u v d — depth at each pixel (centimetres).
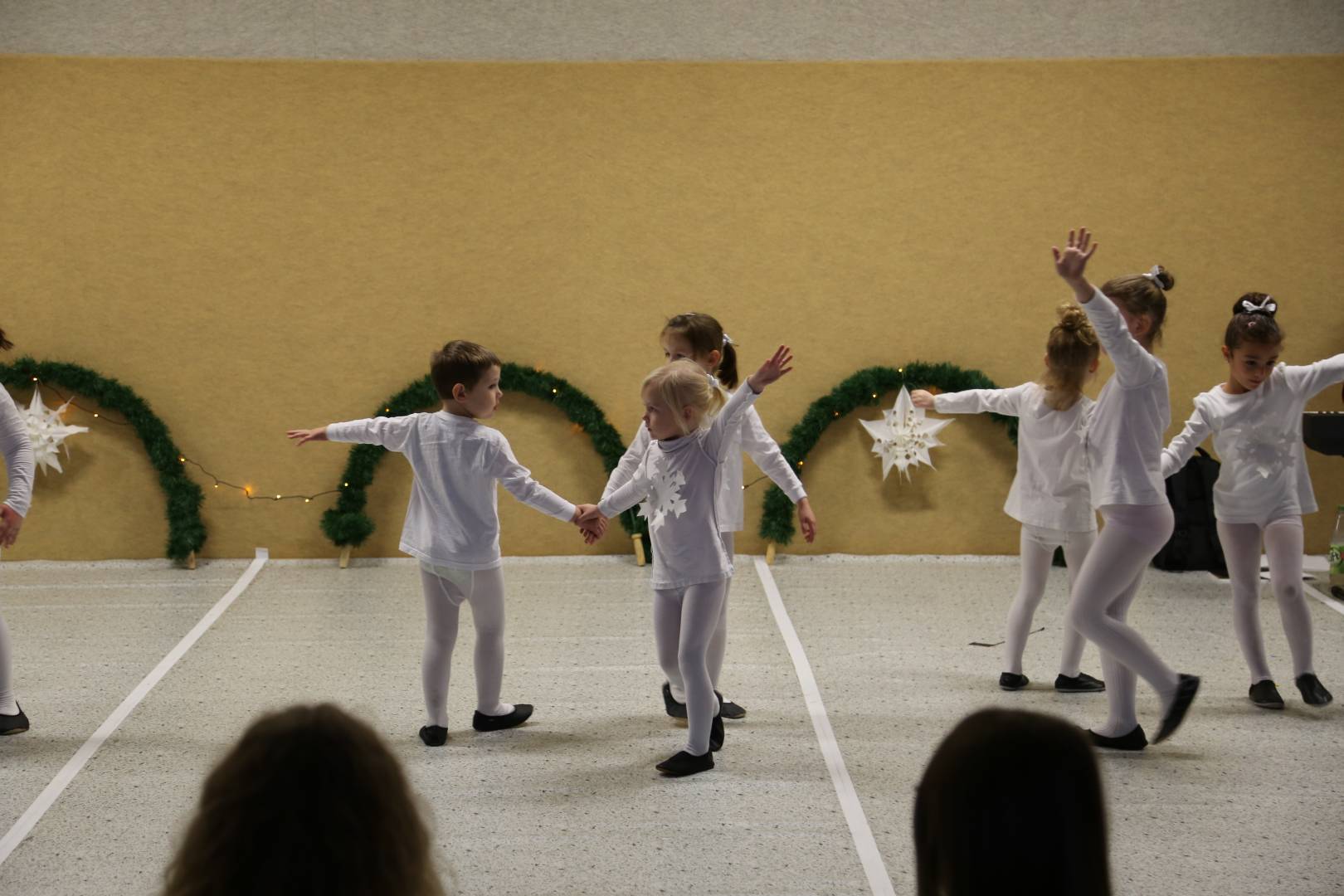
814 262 651
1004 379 657
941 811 126
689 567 367
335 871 128
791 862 313
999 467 662
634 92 641
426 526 390
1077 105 643
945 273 652
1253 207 645
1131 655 375
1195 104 641
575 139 643
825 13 641
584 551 667
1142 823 334
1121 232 649
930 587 604
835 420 660
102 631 525
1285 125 641
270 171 638
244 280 643
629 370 656
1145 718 419
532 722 419
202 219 638
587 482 664
